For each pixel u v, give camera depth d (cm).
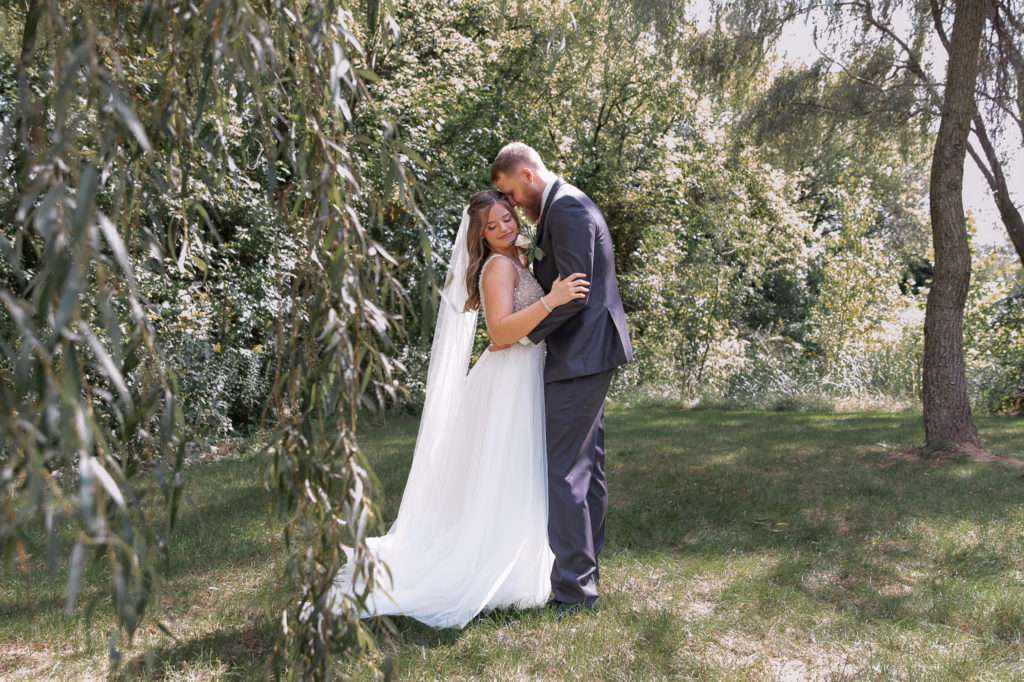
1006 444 634
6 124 90
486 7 1193
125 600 86
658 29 730
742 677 222
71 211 80
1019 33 657
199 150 124
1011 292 1076
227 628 256
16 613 265
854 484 473
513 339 281
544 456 293
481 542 284
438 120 943
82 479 76
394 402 124
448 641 248
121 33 112
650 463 556
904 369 1123
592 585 282
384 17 121
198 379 602
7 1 122
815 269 1797
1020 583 295
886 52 739
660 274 1247
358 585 251
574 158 1458
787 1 691
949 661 228
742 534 373
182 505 441
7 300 75
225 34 99
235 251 686
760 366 1191
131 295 86
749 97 822
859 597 285
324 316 122
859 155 941
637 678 221
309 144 118
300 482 123
